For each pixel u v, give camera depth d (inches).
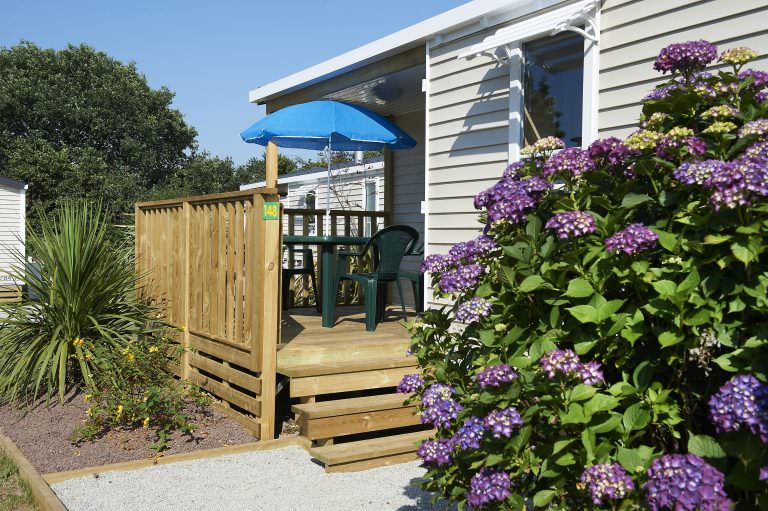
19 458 183.9
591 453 92.4
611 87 200.7
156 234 292.7
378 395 212.2
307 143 329.4
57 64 1566.2
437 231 266.5
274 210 201.9
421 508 155.7
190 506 157.9
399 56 290.2
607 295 108.8
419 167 365.1
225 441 202.2
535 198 120.4
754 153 102.3
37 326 255.1
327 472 179.9
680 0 184.2
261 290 202.1
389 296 359.3
